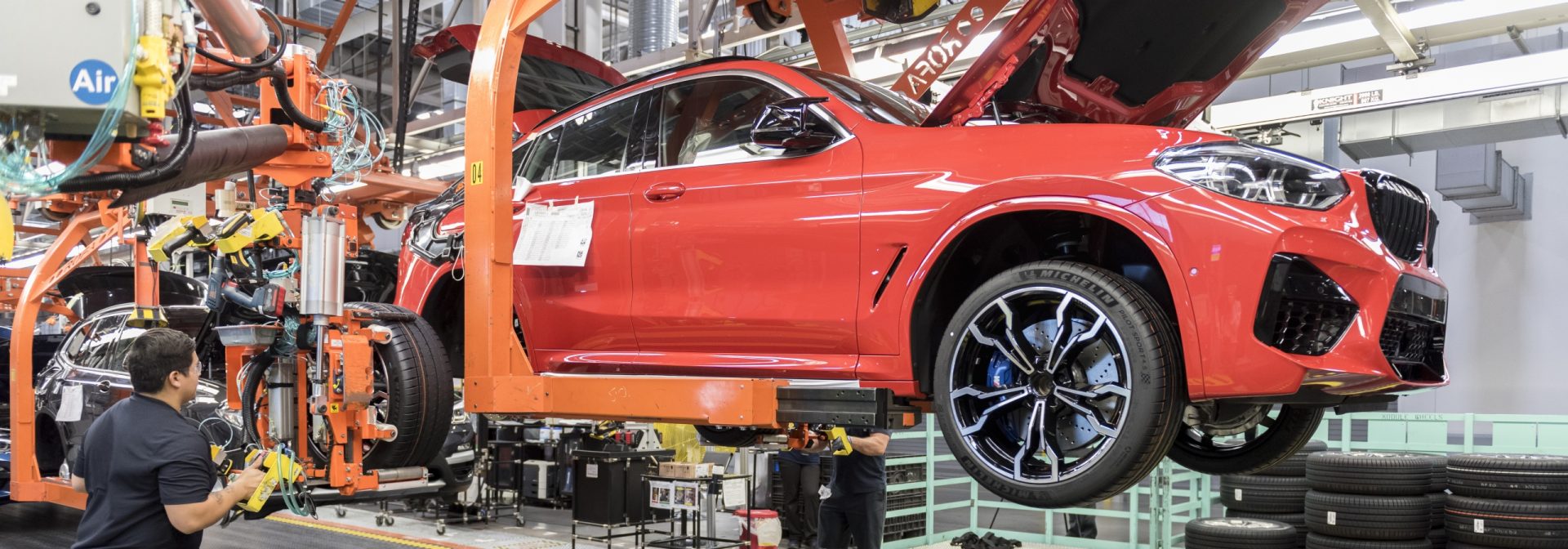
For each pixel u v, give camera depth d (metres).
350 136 3.88
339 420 3.41
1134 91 3.50
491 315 3.37
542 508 10.83
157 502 3.17
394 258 6.33
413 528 9.32
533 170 3.93
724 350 3.25
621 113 3.70
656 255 3.38
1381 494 6.96
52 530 8.23
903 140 3.06
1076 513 8.61
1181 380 2.59
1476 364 18.80
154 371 3.22
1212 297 2.52
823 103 3.26
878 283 2.95
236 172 3.34
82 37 1.79
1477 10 7.23
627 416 3.11
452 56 4.33
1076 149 2.78
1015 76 3.12
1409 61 7.99
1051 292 2.69
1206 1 3.08
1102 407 2.77
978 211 2.81
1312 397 2.58
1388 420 9.04
